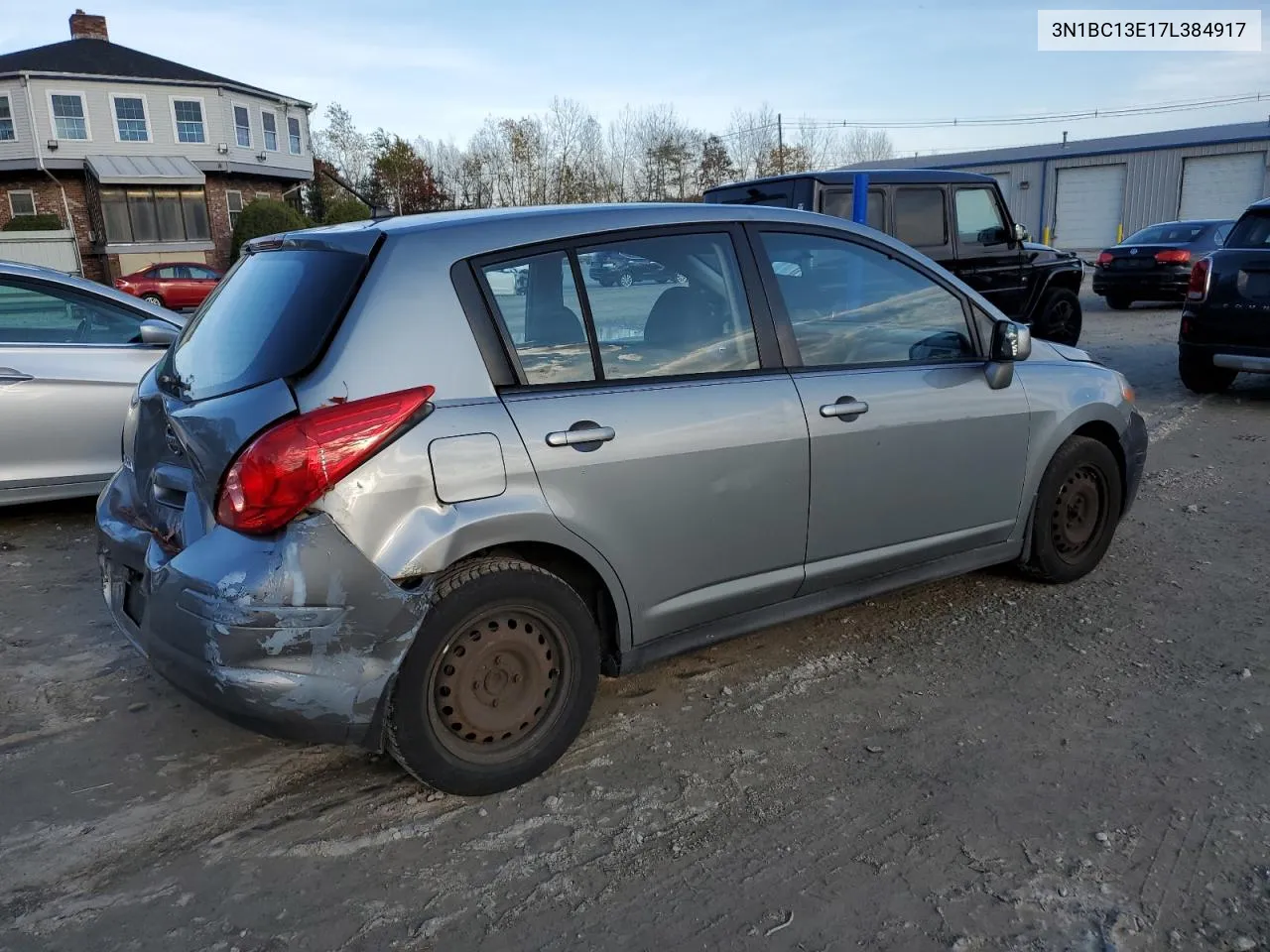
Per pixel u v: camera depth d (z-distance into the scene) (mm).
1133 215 35469
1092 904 2443
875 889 2521
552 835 2770
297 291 2855
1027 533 4301
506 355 2881
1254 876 2539
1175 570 4766
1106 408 4418
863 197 8594
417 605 2674
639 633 3205
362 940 2367
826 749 3201
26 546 5305
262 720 2602
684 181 51531
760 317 3439
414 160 49906
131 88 36156
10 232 29016
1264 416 8398
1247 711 3391
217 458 2621
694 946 2334
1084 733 3268
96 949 2330
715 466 3207
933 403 3770
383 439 2604
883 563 3789
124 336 5730
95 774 3088
